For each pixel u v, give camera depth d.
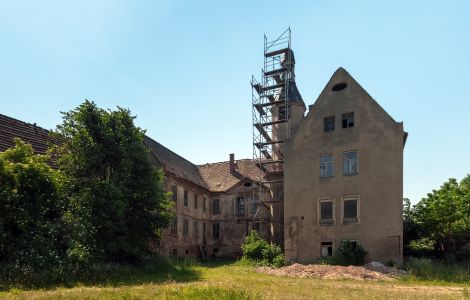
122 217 18.09
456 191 25.80
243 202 40.19
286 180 28.02
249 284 15.39
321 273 20.83
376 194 25.03
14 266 13.59
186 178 35.59
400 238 23.86
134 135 20.12
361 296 12.69
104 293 11.45
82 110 18.89
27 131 23.06
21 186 15.47
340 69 27.73
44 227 15.16
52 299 10.37
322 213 26.56
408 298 12.41
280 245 33.66
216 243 40.50
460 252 24.73
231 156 43.28
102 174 19.12
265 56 37.06
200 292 11.60
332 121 27.53
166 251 31.44
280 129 36.19
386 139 25.39
